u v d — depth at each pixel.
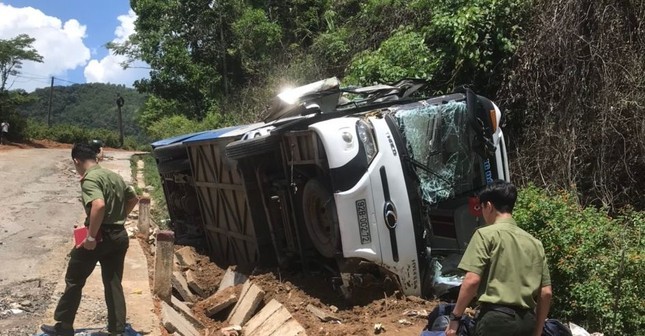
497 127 6.86
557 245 5.96
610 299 5.65
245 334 6.07
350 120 6.15
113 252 5.18
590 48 8.85
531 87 9.52
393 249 6.04
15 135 34.12
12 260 8.65
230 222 8.42
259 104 19.22
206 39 25.39
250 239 7.89
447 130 6.61
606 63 8.68
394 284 6.21
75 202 13.84
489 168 6.76
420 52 11.53
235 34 23.11
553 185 8.77
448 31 10.64
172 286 7.52
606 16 8.84
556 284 5.98
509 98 9.76
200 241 9.96
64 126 39.38
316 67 17.14
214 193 8.72
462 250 6.83
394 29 14.00
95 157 5.20
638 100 8.41
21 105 35.16
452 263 6.62
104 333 5.46
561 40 9.11
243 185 7.50
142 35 25.20
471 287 3.46
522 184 9.30
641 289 5.79
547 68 9.44
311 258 7.01
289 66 18.89
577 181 8.86
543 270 3.52
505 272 3.46
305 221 6.65
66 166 21.34
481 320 3.47
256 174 7.39
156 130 22.50
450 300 6.31
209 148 8.41
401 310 5.98
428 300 6.30
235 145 7.12
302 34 21.94
